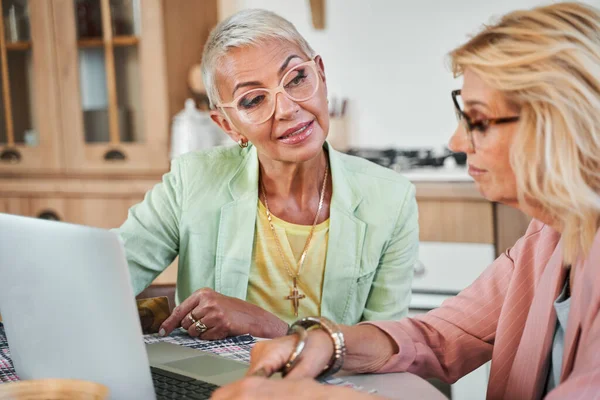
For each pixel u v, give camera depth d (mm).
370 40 3064
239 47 1349
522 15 858
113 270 792
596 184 814
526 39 823
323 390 746
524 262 1100
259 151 1451
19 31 3031
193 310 1255
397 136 3076
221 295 1304
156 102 2898
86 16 2951
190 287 1609
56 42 2990
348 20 3082
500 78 821
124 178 2975
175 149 2887
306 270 1531
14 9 3025
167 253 1619
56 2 2973
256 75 1343
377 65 3066
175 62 2959
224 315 1239
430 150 2961
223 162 1605
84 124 3006
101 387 796
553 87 794
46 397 793
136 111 2941
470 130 880
